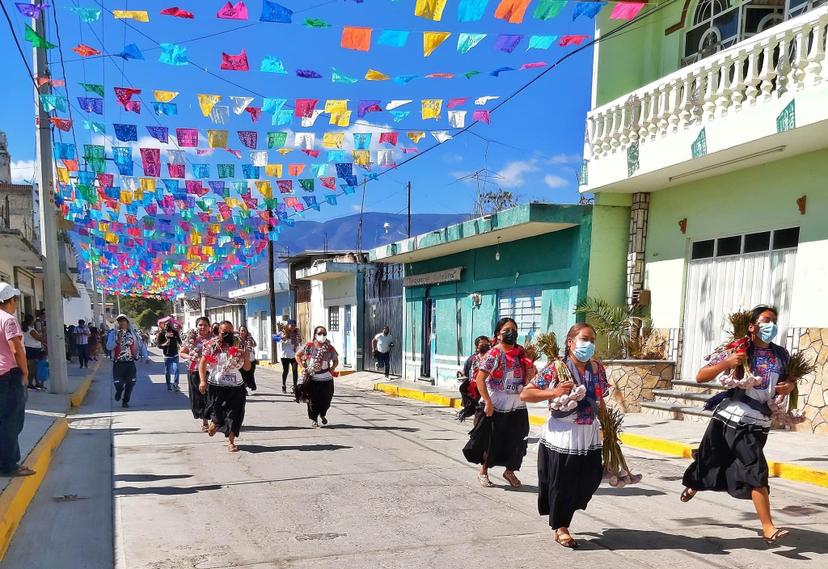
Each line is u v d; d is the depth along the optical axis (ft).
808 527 16.71
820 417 27.55
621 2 21.29
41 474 21.90
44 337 54.65
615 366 36.29
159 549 15.16
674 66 37.65
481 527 16.76
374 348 67.15
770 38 26.68
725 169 32.63
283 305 113.19
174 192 40.29
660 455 27.09
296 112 27.20
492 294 50.62
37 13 21.06
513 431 20.68
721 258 34.06
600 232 40.19
